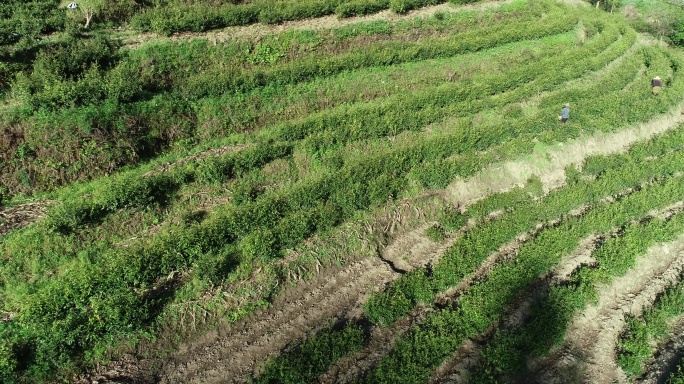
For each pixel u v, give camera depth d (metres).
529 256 26.38
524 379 21.69
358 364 21.16
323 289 24.31
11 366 18.05
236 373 20.58
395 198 28.55
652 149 36.22
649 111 38.56
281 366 20.17
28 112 25.44
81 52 29.33
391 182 28.20
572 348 23.28
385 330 22.89
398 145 31.59
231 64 33.97
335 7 40.38
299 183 28.08
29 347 18.98
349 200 26.58
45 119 25.39
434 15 43.94
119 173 26.14
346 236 26.12
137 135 27.19
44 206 23.78
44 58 28.14
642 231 28.62
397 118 31.98
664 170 34.69
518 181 32.22
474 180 31.00
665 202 32.09
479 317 23.14
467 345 22.69
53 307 19.64
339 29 38.78
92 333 19.72
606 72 42.75
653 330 24.34
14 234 22.11
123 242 23.25
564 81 39.75
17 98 26.52
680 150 36.66
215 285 22.59
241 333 21.86
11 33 29.80
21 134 24.81
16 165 24.28
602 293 25.66
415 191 29.33
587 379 22.09
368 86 35.09
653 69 44.50
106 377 19.42
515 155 32.47
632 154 35.59
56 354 18.95
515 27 44.28
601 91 39.44
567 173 33.38
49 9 33.50
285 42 36.44
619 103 38.22
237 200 25.84
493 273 25.30
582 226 28.80
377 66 36.78
